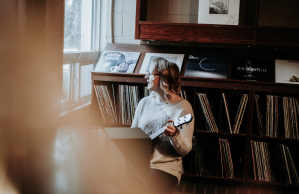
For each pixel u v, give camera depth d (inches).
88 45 125.6
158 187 67.8
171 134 63.7
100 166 35.9
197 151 107.5
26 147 43.9
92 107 112.1
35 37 53.3
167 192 69.3
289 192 108.4
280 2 118.0
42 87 55.9
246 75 105.7
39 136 50.0
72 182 30.9
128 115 112.0
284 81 103.5
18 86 46.3
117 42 127.6
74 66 111.7
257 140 110.7
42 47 55.5
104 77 110.0
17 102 46.1
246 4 118.9
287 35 105.9
